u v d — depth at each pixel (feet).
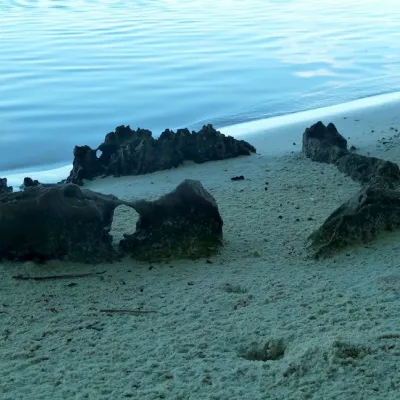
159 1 64.80
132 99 33.06
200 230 15.29
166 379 10.59
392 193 15.61
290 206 18.12
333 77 37.93
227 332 11.86
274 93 34.76
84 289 13.69
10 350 11.51
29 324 12.40
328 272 14.02
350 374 10.30
